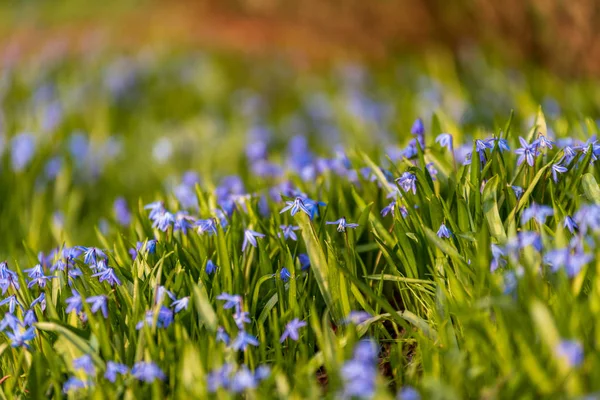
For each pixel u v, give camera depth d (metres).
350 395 1.82
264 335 2.31
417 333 2.22
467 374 1.99
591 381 1.84
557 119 3.99
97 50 9.95
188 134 6.23
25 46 11.52
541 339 1.93
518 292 2.07
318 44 10.20
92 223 4.65
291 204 2.47
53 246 4.13
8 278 2.49
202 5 13.02
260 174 4.35
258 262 2.76
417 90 7.31
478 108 5.48
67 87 7.75
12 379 2.31
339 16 9.81
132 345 2.25
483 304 1.94
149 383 2.09
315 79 8.70
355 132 6.23
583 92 5.43
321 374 2.41
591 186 2.47
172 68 9.12
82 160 5.27
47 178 4.89
